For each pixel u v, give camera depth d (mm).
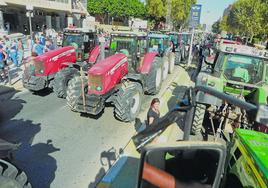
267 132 3576
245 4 32531
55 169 5086
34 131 6648
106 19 53750
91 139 6348
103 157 5559
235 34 50062
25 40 20578
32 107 8359
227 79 6684
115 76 7285
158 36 13242
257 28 29734
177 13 52625
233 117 5613
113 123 7324
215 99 5297
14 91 10008
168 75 14078
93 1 48219
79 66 9547
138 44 8633
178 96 10133
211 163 2000
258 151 2574
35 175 4871
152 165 1961
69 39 10344
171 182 2033
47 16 35719
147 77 9000
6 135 6348
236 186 2922
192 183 2033
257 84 6480
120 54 7969
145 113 8156
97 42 11164
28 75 9211
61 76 8766
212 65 7758
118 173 4969
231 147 3199
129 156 5586
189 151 2018
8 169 3416
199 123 6086
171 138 6219
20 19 32969
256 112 1547
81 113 7945
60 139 6297
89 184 4680
